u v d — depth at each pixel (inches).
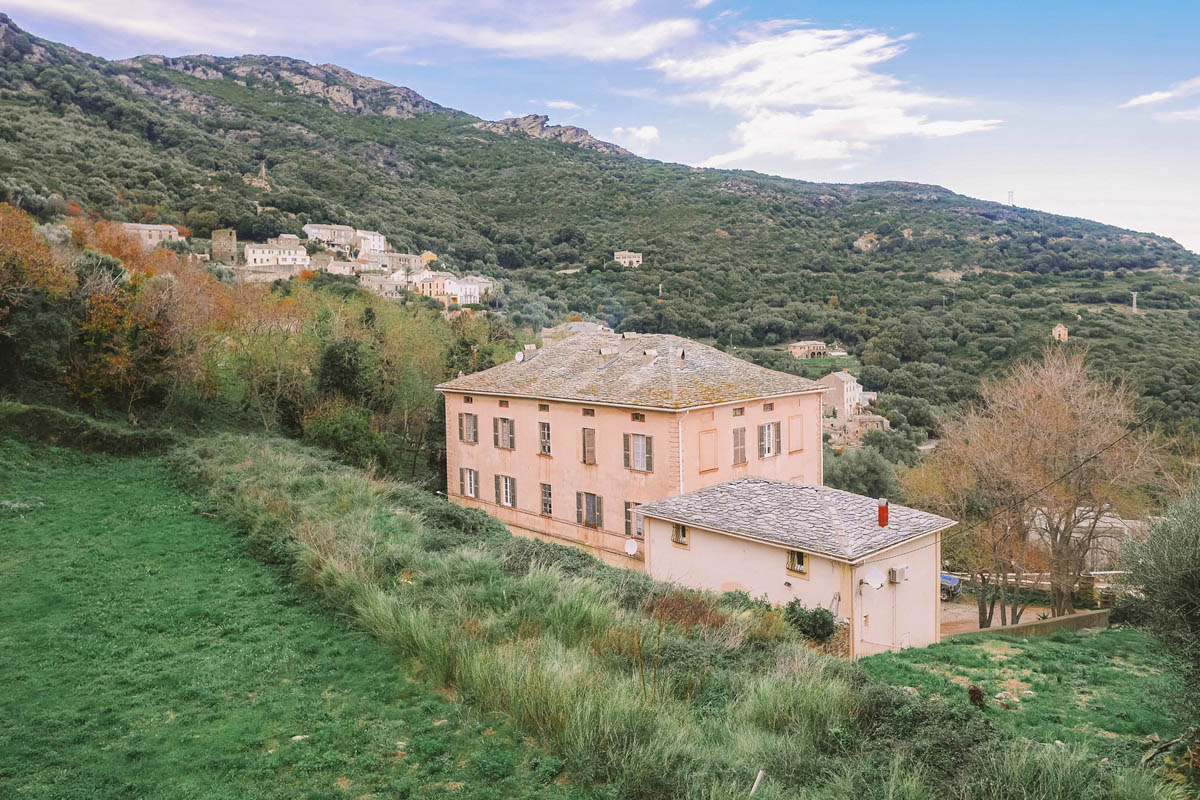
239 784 320.8
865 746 362.6
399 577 596.4
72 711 387.5
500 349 1851.6
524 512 1264.8
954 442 1359.5
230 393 1606.8
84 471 994.1
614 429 1100.5
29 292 1187.3
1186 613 370.6
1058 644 737.0
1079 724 481.1
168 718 385.1
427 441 1598.2
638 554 1063.6
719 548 855.1
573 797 311.7
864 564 743.1
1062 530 1250.0
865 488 1910.7
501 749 352.2
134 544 716.0
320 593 585.9
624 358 1231.5
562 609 526.9
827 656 558.3
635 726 351.9
